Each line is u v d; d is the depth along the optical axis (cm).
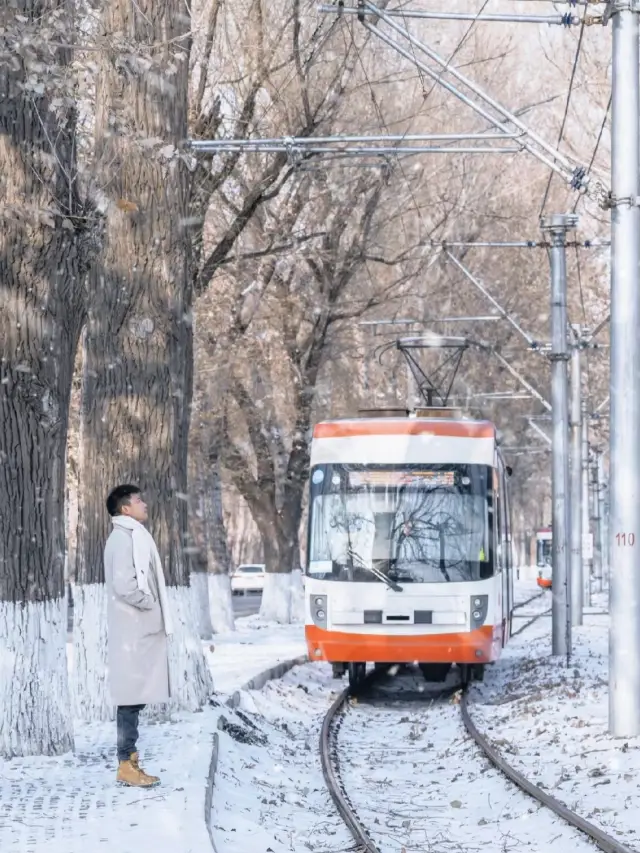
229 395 3950
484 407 5947
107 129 1720
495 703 2217
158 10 1753
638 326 1664
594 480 7588
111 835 970
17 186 1302
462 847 1098
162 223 1752
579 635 3853
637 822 1130
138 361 1745
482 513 2272
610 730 1633
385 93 3484
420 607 2227
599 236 5575
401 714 2184
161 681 1184
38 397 1320
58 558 1352
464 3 3456
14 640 1323
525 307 5666
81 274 1364
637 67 1667
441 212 4341
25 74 1290
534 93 4409
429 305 4662
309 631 2264
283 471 4381
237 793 1290
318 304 3628
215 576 3881
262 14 2764
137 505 1206
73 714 1686
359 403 4678
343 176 3369
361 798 1340
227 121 2780
